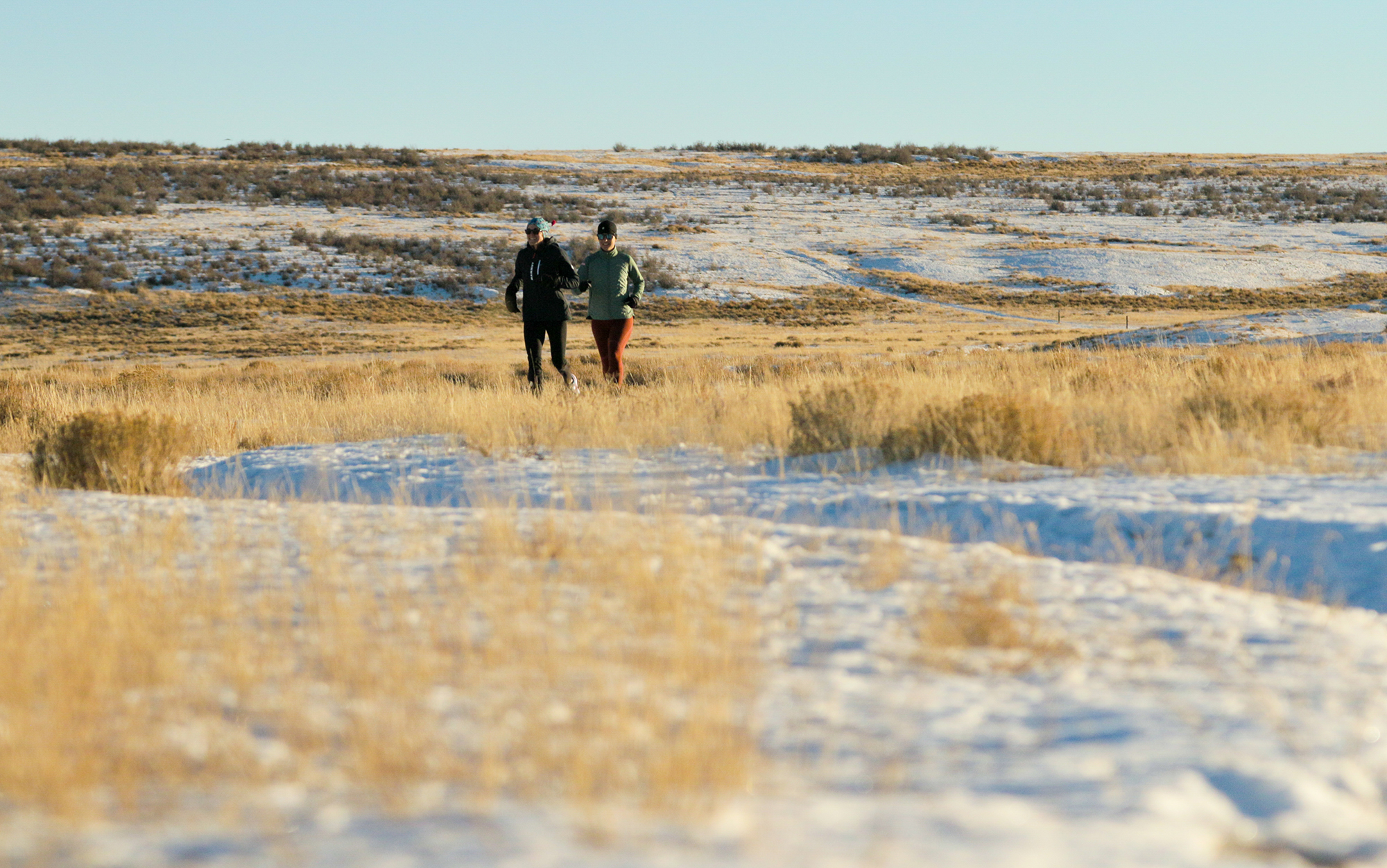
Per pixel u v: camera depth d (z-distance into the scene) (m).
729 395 37.50
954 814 7.36
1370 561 17.14
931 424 27.22
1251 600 14.86
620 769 8.06
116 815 7.48
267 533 18.80
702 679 10.52
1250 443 25.91
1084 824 7.27
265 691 10.22
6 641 11.14
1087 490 22.17
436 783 7.99
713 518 19.52
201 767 8.43
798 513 21.64
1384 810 8.35
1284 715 10.05
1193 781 8.16
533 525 18.23
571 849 6.66
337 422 41.38
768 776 8.24
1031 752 8.97
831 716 9.75
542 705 9.62
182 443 29.66
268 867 6.49
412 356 157.62
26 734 8.64
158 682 10.53
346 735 8.90
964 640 12.23
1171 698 10.48
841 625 12.95
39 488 25.75
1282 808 7.88
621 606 13.37
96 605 12.78
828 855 6.61
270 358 166.75
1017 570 16.00
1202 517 19.66
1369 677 11.38
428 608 13.09
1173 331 115.38
